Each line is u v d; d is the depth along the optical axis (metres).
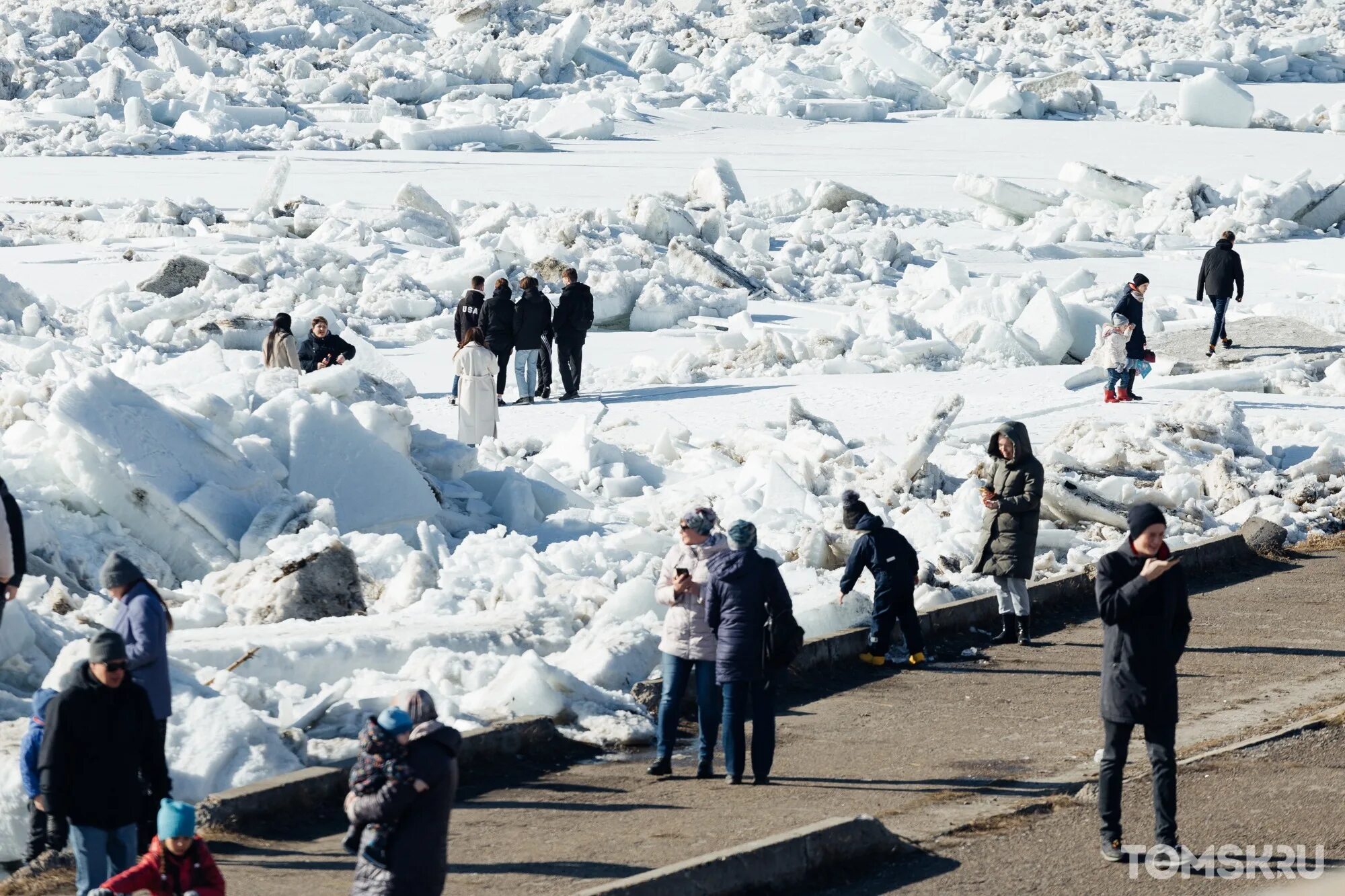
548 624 32.78
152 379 49.31
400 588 36.16
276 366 58.62
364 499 43.00
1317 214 142.25
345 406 44.94
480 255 100.06
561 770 26.08
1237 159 184.62
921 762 26.56
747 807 23.89
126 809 18.67
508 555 39.94
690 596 25.75
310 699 27.20
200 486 39.38
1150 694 21.36
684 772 26.03
